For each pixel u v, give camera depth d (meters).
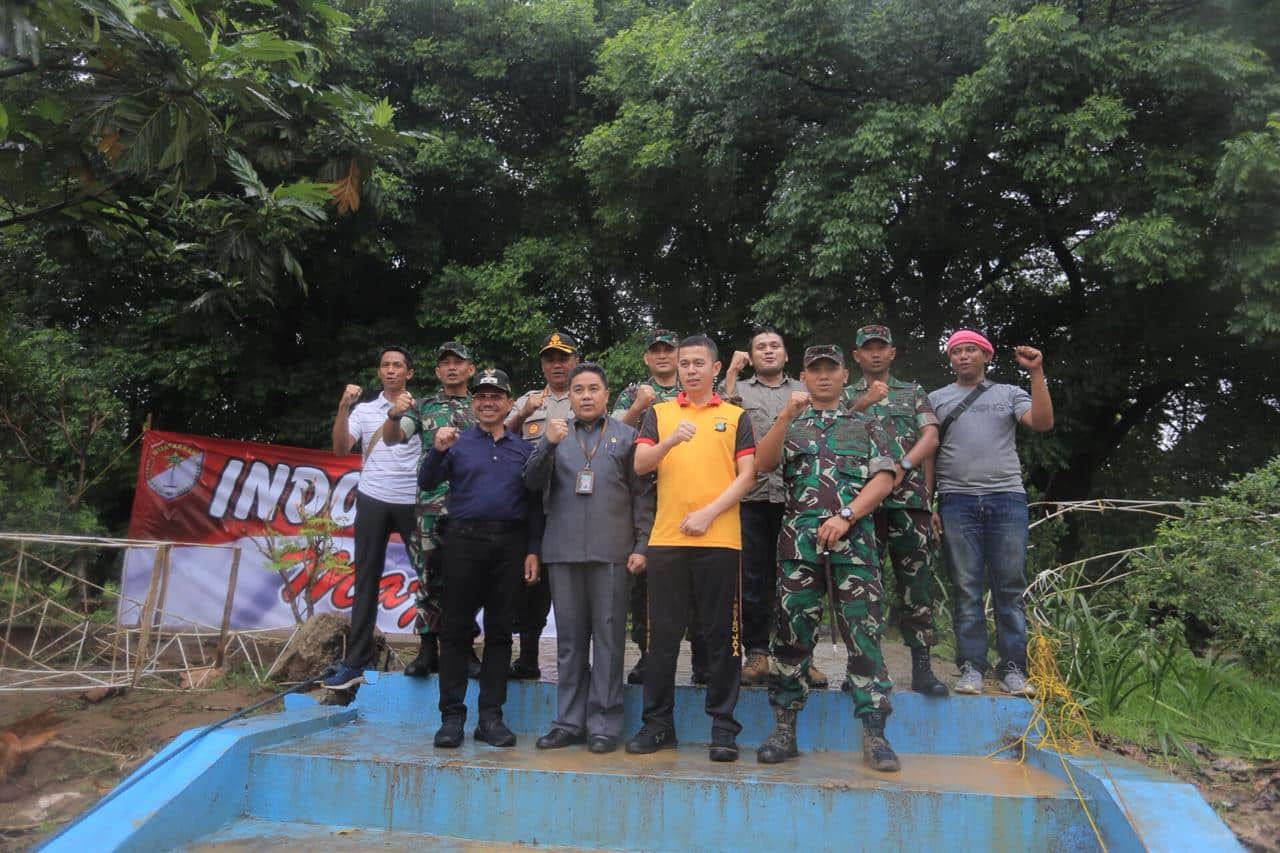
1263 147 7.37
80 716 4.42
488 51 11.63
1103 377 9.60
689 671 5.25
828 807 3.42
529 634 4.76
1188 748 3.95
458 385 4.89
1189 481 11.30
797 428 4.04
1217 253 8.00
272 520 7.32
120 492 10.99
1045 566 8.04
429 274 11.73
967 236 10.40
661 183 10.84
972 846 3.37
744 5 9.09
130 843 3.23
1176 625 4.85
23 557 5.57
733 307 11.63
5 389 7.54
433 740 4.13
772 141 10.06
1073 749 3.84
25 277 9.84
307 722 4.29
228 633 5.34
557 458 4.14
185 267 5.61
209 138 4.20
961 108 8.45
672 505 3.91
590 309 12.76
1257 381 10.23
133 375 10.55
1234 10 8.24
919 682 4.25
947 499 4.51
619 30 11.61
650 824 3.49
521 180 12.37
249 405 11.78
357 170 4.61
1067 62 8.08
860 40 8.98
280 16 4.55
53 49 3.78
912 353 10.59
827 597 4.34
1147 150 8.37
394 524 4.86
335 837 3.58
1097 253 8.30
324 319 12.13
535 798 3.57
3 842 3.31
